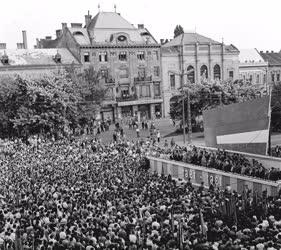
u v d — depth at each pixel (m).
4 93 65.94
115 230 19.77
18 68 79.38
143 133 71.62
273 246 17.08
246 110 37.22
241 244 17.66
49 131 66.38
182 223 19.88
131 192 27.52
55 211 23.94
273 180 30.06
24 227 21.22
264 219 21.94
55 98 65.56
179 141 61.75
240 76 108.38
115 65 88.69
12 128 66.62
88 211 23.52
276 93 62.88
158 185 29.58
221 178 34.38
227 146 39.88
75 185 31.52
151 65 92.62
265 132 35.72
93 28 89.00
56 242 18.66
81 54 85.25
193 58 97.06
